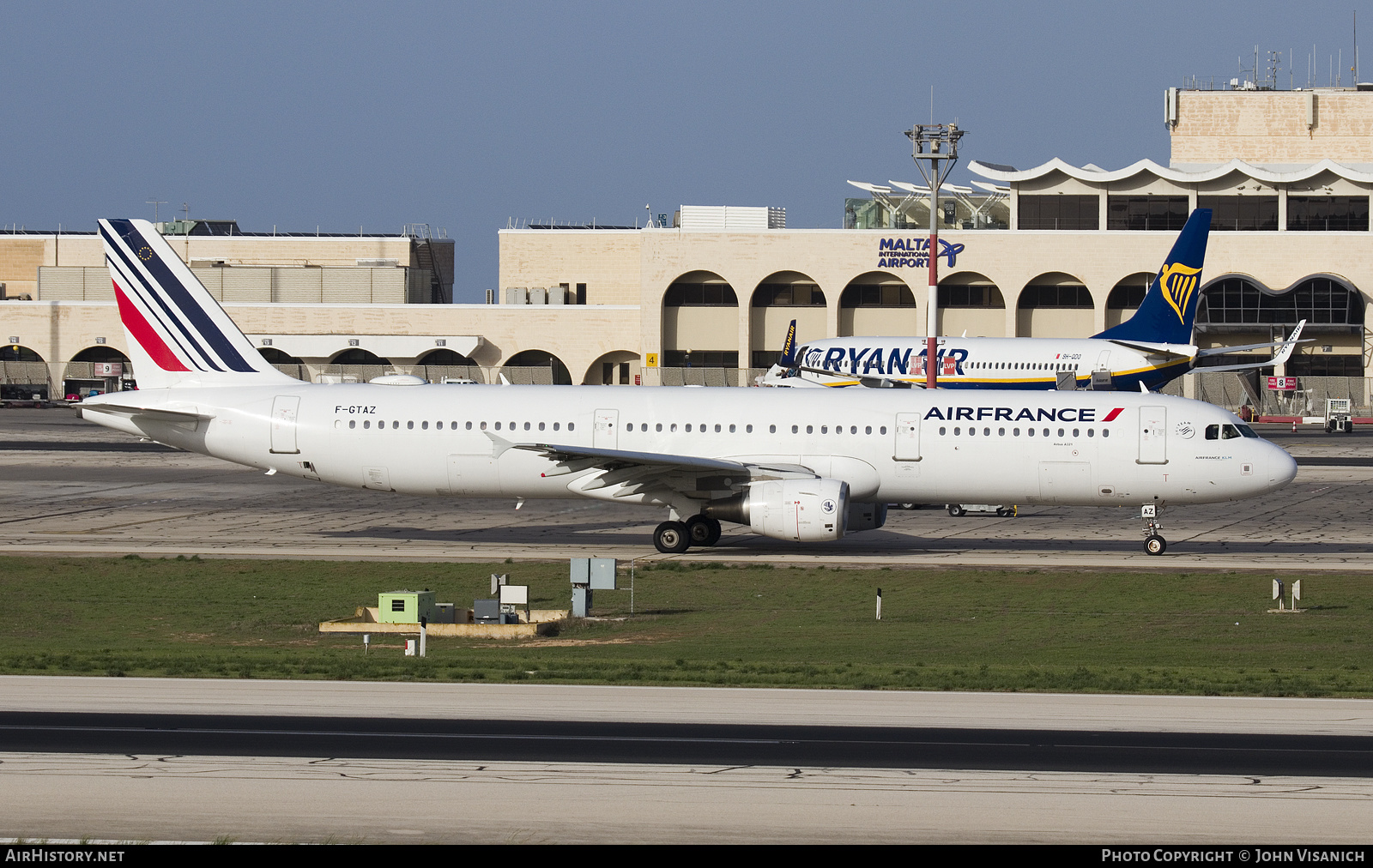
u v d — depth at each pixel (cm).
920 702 9838
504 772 7838
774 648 12731
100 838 6656
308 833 6769
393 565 17325
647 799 7356
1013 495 18575
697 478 18225
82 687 10081
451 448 18962
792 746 8475
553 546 19300
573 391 19438
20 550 18350
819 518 17688
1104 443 18175
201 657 11556
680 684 10525
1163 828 6981
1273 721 9231
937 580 16588
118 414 19562
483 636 13425
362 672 10862
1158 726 9081
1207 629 13762
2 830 6756
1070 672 11131
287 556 18000
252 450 19288
